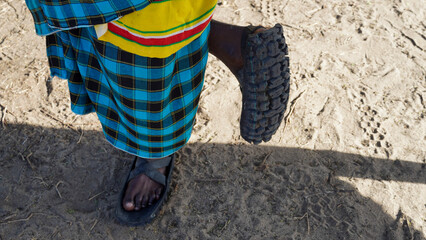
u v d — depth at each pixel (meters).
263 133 1.73
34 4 1.36
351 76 2.60
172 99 1.59
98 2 1.21
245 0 3.06
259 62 1.49
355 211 2.02
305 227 1.97
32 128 2.30
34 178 2.10
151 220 1.96
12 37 2.77
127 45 1.33
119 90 1.49
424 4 3.10
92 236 1.93
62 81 2.54
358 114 2.41
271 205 2.04
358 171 2.17
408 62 2.69
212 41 1.61
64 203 2.03
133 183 1.97
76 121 2.34
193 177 2.13
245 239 1.93
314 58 2.69
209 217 2.00
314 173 2.15
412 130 2.34
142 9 1.23
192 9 1.31
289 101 2.46
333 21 2.94
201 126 2.34
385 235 1.95
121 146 1.75
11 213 1.98
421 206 2.04
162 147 1.69
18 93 2.46
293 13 2.98
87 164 2.17
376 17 2.98
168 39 1.32
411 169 2.18
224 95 2.49
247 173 2.15
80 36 1.51
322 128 2.34
